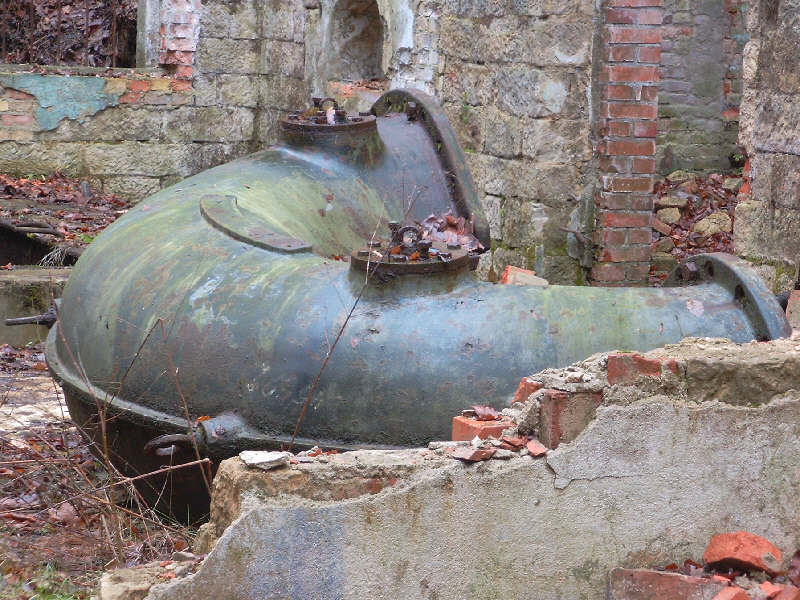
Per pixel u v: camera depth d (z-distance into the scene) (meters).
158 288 4.13
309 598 2.71
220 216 4.39
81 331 4.35
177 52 11.02
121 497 4.34
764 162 5.71
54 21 12.09
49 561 3.52
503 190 7.67
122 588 2.59
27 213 8.82
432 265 3.81
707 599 2.88
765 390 2.99
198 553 2.80
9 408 5.64
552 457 2.86
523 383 3.08
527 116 7.35
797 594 2.89
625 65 7.18
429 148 5.74
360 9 9.81
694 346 3.09
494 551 2.85
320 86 10.08
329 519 2.71
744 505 3.03
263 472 2.70
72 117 10.61
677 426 2.95
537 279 4.73
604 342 3.72
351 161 5.37
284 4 10.88
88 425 4.33
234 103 11.30
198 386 3.87
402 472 2.77
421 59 8.65
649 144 7.27
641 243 7.36
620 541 2.95
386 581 2.77
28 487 4.29
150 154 10.98
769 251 5.68
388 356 3.71
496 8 7.63
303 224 4.87
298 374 3.75
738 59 10.81
